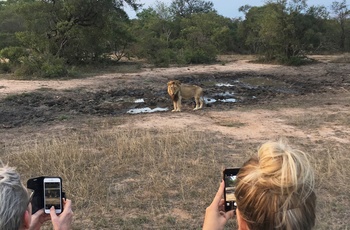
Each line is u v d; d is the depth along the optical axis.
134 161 8.26
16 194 1.76
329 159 7.86
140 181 7.19
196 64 37.88
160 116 13.82
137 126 12.06
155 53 36.38
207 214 2.13
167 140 9.69
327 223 5.50
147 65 35.91
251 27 52.69
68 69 28.22
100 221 5.62
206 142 9.98
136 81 24.69
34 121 13.49
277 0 37.88
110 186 6.97
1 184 1.74
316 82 24.67
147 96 19.69
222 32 55.34
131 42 37.44
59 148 8.81
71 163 8.05
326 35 44.25
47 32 30.36
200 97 15.87
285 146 1.60
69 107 16.48
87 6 30.98
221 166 7.96
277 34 37.44
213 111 14.79
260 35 40.53
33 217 2.44
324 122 12.41
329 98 17.81
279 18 37.38
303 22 37.03
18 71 26.00
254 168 1.59
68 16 31.12
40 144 9.45
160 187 6.74
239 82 25.55
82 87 21.75
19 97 18.25
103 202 6.26
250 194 1.54
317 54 47.38
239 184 1.61
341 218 5.68
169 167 7.84
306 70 31.61
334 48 48.56
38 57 27.67
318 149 9.29
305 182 1.49
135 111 16.09
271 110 14.79
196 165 7.94
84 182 6.92
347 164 7.82
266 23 38.25
